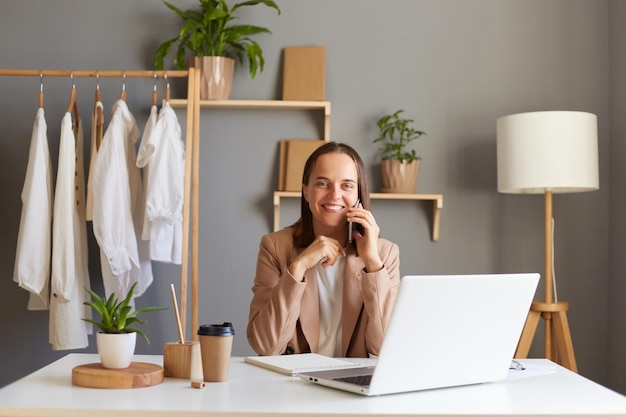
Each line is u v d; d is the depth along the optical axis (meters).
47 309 3.50
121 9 3.80
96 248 3.74
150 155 3.26
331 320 2.17
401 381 1.46
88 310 3.43
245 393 1.45
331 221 2.13
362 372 1.62
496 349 1.59
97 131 3.46
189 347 1.61
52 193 3.67
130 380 1.50
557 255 3.78
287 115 3.78
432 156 3.78
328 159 2.14
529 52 3.80
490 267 3.76
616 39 3.70
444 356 1.51
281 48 3.79
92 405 1.33
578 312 3.77
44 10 3.79
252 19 3.80
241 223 3.76
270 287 2.17
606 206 3.78
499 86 3.79
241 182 3.78
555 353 3.65
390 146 3.75
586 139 3.24
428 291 1.43
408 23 3.81
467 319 1.52
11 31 3.78
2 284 3.75
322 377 1.55
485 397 1.46
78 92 3.77
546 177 3.21
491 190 3.78
